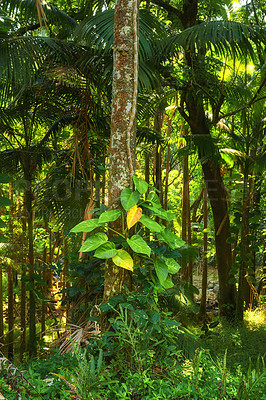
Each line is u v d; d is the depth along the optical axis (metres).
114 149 2.28
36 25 4.08
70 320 3.29
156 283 2.25
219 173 5.45
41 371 1.96
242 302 5.15
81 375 1.57
